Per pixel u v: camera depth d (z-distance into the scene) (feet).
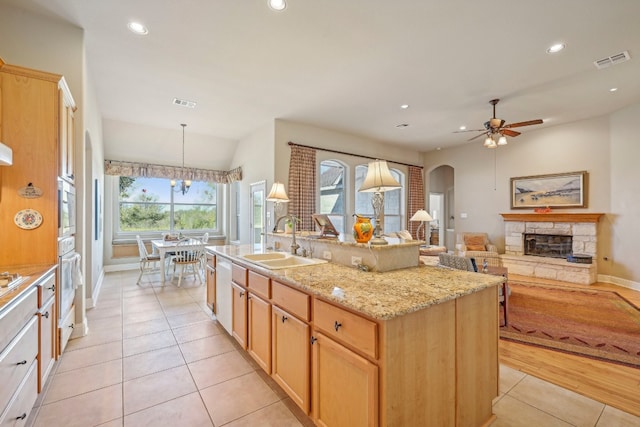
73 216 9.17
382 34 9.27
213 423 5.74
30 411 5.49
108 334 9.84
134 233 21.84
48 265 7.25
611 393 6.68
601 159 16.83
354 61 10.90
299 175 17.90
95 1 7.97
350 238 8.53
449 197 30.19
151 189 22.67
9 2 8.19
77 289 9.62
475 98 14.29
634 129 15.24
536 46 9.88
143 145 20.31
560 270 17.13
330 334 4.93
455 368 5.05
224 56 10.61
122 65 11.25
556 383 7.08
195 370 7.64
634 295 14.15
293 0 7.80
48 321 6.70
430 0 7.78
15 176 7.07
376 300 4.51
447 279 5.92
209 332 10.07
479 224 22.38
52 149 7.42
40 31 8.73
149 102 14.90
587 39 9.46
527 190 19.83
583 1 7.77
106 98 14.40
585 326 10.48
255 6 8.03
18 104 7.13
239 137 21.39
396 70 11.60
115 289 15.48
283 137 17.66
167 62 11.04
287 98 14.40
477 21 8.61
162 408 6.16
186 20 8.65
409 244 7.13
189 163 22.86
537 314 11.65
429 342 4.61
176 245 16.83
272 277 6.75
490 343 5.85
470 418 5.36
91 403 6.30
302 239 9.18
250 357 8.33
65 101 8.16
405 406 4.26
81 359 8.16
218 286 10.38
